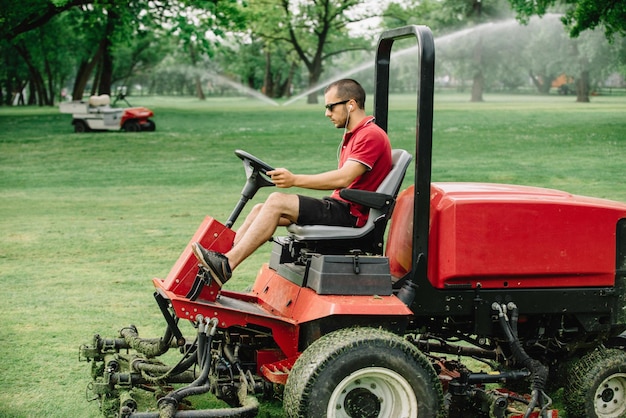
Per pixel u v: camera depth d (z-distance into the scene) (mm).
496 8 56281
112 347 4832
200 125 31875
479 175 16156
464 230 4289
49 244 9852
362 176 4473
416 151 4195
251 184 4461
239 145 23344
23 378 5289
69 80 112188
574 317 4656
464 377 4441
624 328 4727
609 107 42594
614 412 4719
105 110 27984
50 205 13023
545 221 4406
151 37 69938
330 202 4453
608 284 4582
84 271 8430
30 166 18594
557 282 4512
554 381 4879
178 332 4324
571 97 67125
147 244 9859
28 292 7531
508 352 4945
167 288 4188
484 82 68438
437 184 4812
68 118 37156
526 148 21250
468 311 4395
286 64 85812
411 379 3996
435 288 4348
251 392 4246
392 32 4695
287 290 4473
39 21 29516
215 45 28578
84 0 29344
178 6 29531
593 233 4496
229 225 4410
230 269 4152
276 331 4254
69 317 6699
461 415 4605
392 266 4707
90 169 18031
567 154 19781
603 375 4574
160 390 4312
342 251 4449
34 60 65062
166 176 16750
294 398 3898
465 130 26906
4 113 45031
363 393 4051
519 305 4461
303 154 21219
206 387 4031
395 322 4242
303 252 4527
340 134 26938
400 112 38469
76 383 5207
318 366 3883
